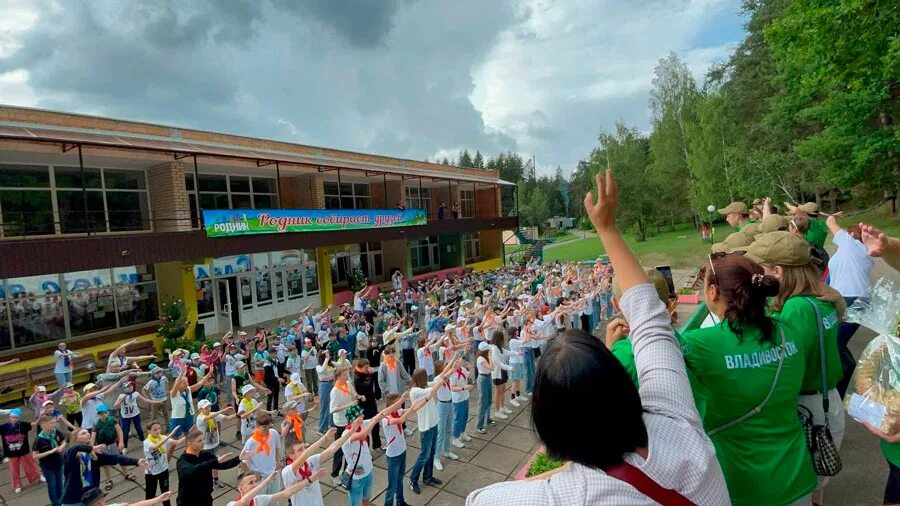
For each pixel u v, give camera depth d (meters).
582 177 81.88
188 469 5.56
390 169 27.45
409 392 7.17
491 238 39.84
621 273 1.59
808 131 27.25
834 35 10.93
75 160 15.66
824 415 2.60
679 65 45.62
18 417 8.27
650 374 1.37
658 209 49.25
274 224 18.55
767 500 1.91
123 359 11.88
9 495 8.12
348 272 28.11
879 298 2.74
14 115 13.62
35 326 15.16
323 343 13.39
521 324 13.26
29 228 14.88
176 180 17.22
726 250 4.48
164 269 18.19
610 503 1.10
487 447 8.53
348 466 6.06
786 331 2.11
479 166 118.94
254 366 11.59
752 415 1.97
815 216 5.44
